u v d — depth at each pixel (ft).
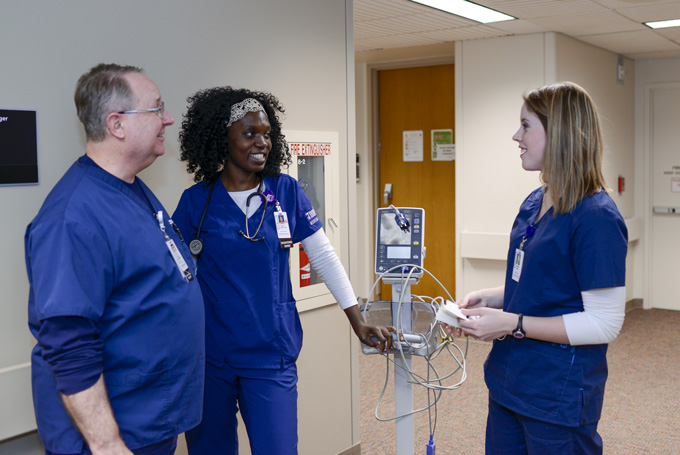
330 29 9.09
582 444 5.44
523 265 5.62
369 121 19.43
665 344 16.16
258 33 8.02
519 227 5.92
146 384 4.87
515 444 5.85
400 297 6.49
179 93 7.16
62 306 4.33
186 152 6.29
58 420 4.76
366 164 19.51
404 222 6.81
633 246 20.26
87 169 4.84
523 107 5.66
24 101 5.82
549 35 14.98
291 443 6.09
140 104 4.90
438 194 18.92
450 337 6.72
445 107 18.57
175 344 4.99
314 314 8.99
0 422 5.64
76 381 4.38
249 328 5.99
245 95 6.17
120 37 6.55
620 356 15.21
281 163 6.57
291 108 8.53
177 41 7.10
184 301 5.06
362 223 19.83
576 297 5.38
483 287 16.34
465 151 16.31
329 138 9.08
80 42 6.21
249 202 6.05
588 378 5.36
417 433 10.83
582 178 5.24
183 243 5.49
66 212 4.51
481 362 14.61
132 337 4.79
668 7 12.57
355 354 9.73
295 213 6.41
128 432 4.83
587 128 5.24
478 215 16.24
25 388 5.80
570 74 15.84
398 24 13.87
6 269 5.78
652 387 13.06
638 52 18.51
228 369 6.08
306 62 8.73
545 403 5.39
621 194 19.19
